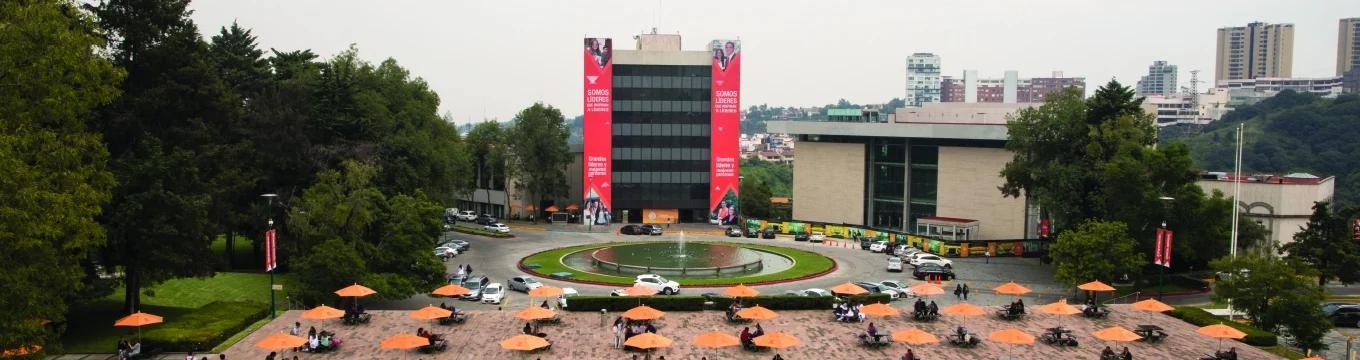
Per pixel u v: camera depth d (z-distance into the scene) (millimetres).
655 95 176625
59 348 57031
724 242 148250
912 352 64438
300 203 92375
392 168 110375
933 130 156500
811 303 80250
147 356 63219
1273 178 139750
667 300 78875
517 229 166250
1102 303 94562
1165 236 86625
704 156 178625
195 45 81625
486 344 67312
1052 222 131125
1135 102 119812
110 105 74188
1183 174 106625
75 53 53469
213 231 77062
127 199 70750
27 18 52031
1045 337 69188
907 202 167500
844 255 131500
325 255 80062
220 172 81188
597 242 146250
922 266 110250
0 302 48969
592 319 75750
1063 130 120062
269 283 92562
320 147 104312
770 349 66125
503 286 102312
